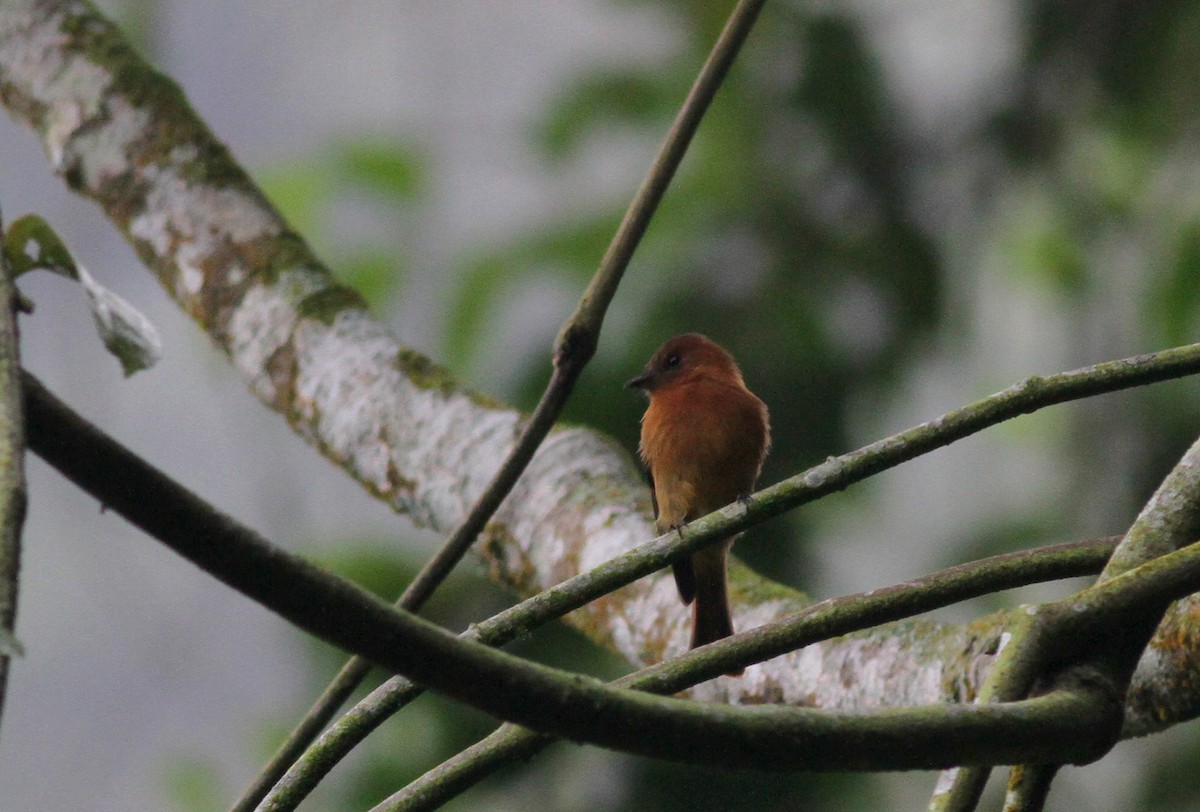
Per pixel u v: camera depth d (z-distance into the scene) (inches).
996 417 169.3
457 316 428.5
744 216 446.0
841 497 424.2
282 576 109.7
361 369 283.3
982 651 194.9
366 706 162.1
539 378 415.5
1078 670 142.7
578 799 359.9
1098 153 484.1
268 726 361.4
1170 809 372.2
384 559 367.9
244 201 309.7
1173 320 450.3
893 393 438.9
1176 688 180.1
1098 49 479.2
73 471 104.6
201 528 107.6
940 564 428.1
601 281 212.8
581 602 165.8
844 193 459.8
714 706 120.0
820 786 361.1
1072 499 439.8
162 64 441.1
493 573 262.4
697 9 463.5
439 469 269.0
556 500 258.5
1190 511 161.9
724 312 430.9
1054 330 482.9
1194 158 471.8
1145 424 440.8
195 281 303.6
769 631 158.2
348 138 450.6
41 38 330.6
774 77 465.4
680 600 253.3
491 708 115.6
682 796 355.3
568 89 453.7
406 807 153.5
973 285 471.8
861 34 469.1
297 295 295.9
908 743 124.3
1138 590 145.3
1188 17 472.7
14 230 135.1
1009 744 129.9
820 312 437.7
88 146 318.0
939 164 474.9
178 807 360.8
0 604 86.4
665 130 455.8
